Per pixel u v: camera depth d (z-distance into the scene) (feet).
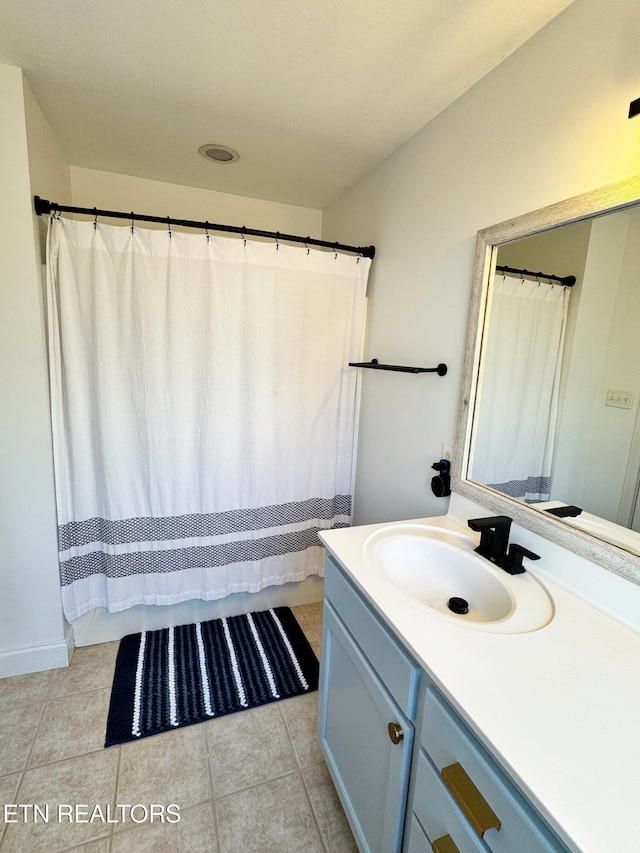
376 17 3.52
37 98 4.92
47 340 5.26
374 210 6.47
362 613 3.45
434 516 5.21
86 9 3.56
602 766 1.94
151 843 3.85
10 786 4.28
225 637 6.64
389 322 6.09
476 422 4.48
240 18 3.60
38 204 4.91
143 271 5.40
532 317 3.76
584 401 3.33
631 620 2.97
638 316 2.89
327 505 7.23
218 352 5.85
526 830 1.89
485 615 3.57
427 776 2.62
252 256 5.82
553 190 3.51
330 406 6.86
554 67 3.43
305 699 5.54
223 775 4.50
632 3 2.84
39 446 5.25
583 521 3.35
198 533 6.37
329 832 4.01
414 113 4.91
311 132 5.47
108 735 4.86
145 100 4.91
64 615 5.87
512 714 2.19
